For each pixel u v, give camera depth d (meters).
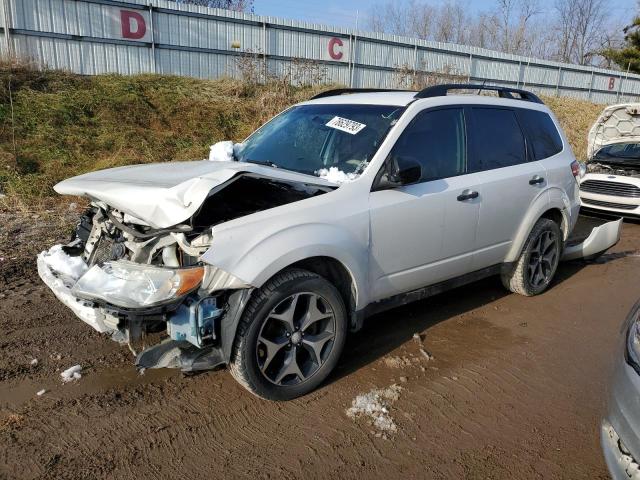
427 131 4.09
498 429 3.17
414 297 4.14
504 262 4.89
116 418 3.13
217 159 4.39
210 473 2.73
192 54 16.23
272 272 3.08
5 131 10.05
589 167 9.76
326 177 3.70
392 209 3.69
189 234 3.11
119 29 14.84
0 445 2.86
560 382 3.72
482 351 4.12
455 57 22.38
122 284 2.96
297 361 3.41
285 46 17.86
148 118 11.94
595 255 6.18
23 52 13.11
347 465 2.83
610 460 2.47
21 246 6.05
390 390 3.52
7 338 3.98
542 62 25.62
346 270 3.52
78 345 3.93
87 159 9.88
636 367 2.41
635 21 36.75
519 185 4.70
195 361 3.01
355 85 19.72
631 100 30.89
